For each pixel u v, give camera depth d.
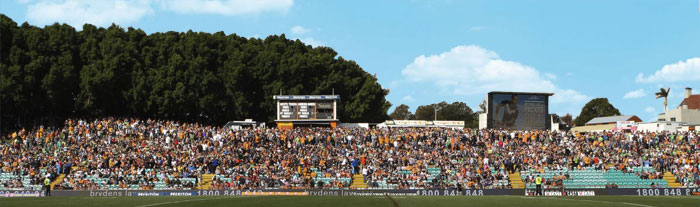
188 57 108.06
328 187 64.44
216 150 74.38
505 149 78.50
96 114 99.56
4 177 67.06
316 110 88.81
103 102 99.00
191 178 66.56
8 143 79.56
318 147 76.56
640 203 40.66
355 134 81.62
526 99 92.25
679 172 71.69
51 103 93.25
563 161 73.81
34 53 94.50
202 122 109.94
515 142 81.12
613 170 72.94
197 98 104.50
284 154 74.38
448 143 79.38
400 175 68.81
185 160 70.44
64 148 73.56
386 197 46.41
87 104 96.00
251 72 111.75
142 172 67.06
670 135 83.94
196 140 78.56
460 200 42.06
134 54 103.12
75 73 97.19
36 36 95.88
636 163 74.50
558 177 69.69
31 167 68.38
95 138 77.88
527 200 42.50
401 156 73.62
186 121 107.50
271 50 119.00
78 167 68.44
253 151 74.75
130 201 41.09
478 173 69.69
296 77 113.56
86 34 106.56
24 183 65.75
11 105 91.81
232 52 113.69
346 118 117.19
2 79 89.88
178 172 67.75
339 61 121.62
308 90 116.06
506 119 91.38
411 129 85.25
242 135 78.50
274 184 65.38
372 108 117.94
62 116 98.00
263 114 113.69
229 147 74.44
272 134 79.56
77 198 46.16
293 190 60.88
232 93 109.06
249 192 60.75
